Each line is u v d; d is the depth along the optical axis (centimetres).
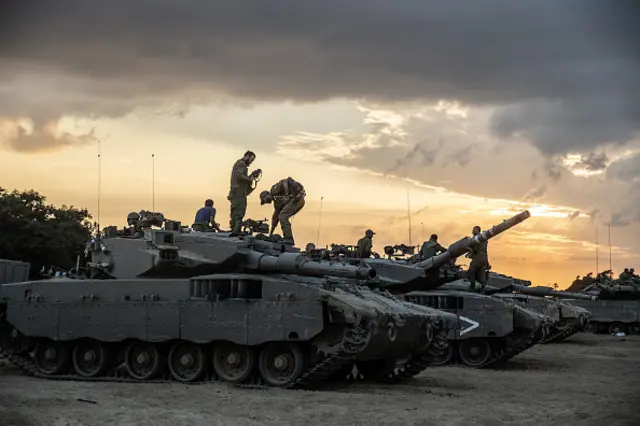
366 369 2727
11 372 2792
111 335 2512
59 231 5219
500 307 3253
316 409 1902
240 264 2536
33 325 2625
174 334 2425
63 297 2606
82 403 1895
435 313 2644
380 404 2020
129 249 2666
